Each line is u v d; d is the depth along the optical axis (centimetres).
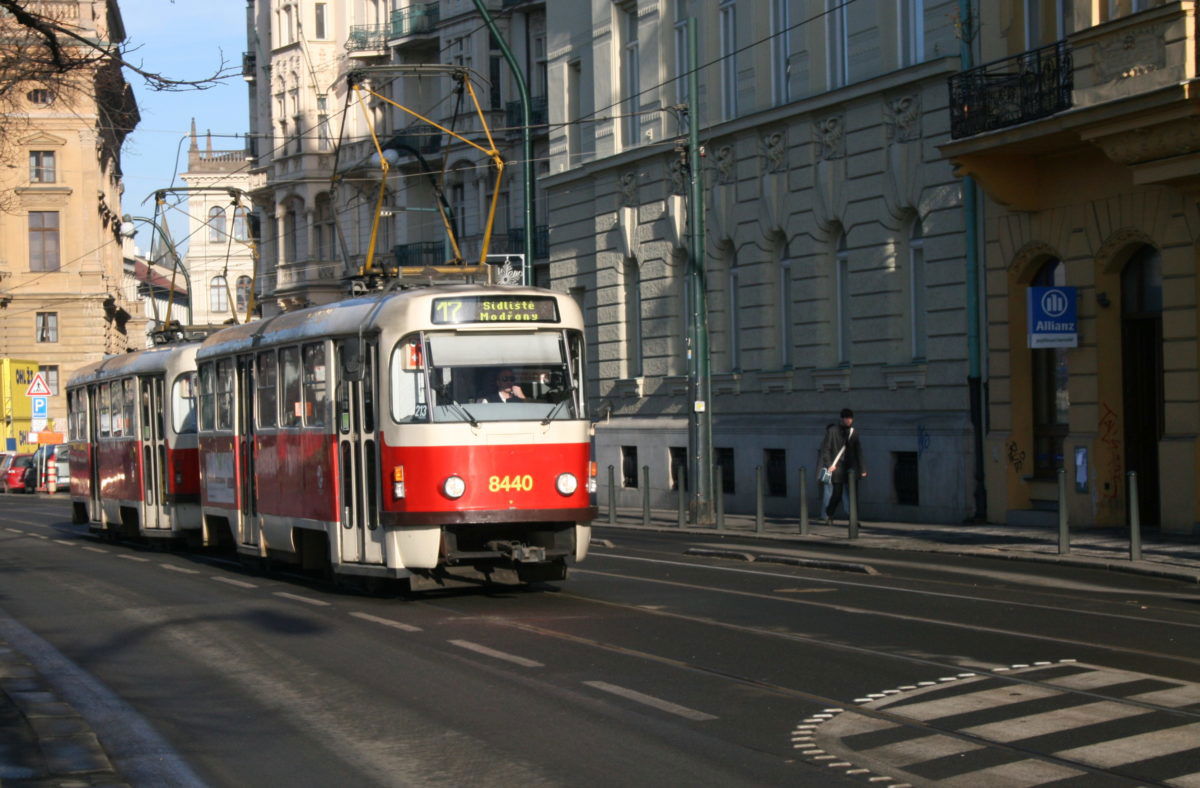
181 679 1166
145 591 1847
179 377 2508
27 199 7306
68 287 7400
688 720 935
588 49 3891
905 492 2753
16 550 2728
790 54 3088
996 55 2497
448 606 1563
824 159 2981
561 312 1620
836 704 970
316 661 1223
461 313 1576
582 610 1497
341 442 1675
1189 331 2130
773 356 3209
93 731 960
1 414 6656
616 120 3750
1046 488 2447
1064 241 2367
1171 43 1964
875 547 2227
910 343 2791
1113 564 1789
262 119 6856
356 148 5978
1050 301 2294
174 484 2497
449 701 1027
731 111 3322
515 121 4984
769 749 852
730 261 3384
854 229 2894
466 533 1563
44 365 7419
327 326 1712
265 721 988
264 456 1941
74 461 3238
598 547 2369
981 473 2536
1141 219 2209
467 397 1555
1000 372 2506
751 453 3244
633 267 3775
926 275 2694
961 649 1176
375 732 938
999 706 945
